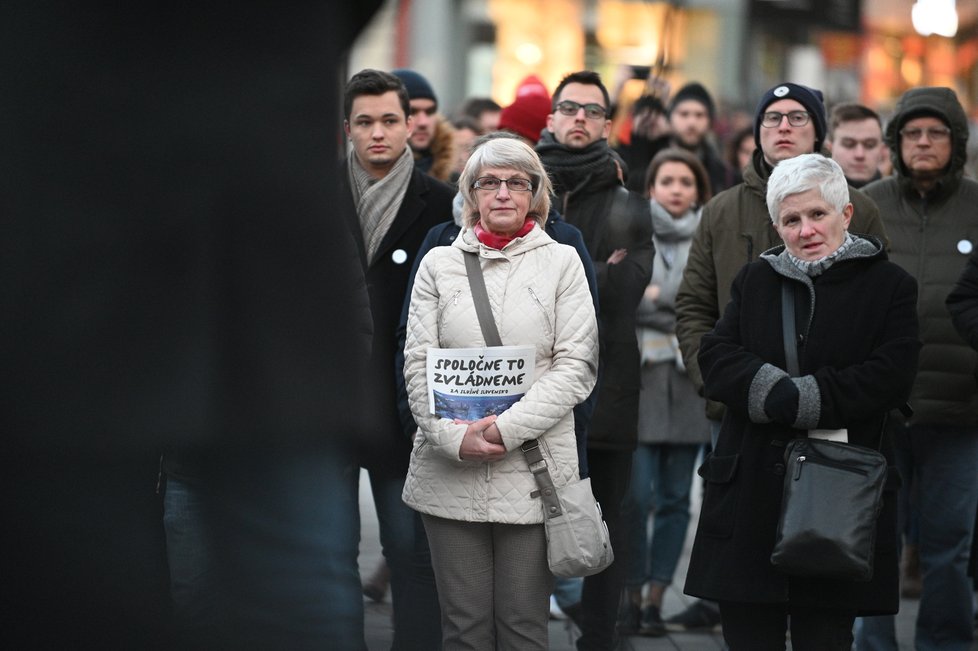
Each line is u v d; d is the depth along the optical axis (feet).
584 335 33.53
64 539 17.80
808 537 30.48
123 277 17.25
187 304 17.38
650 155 57.67
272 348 17.67
